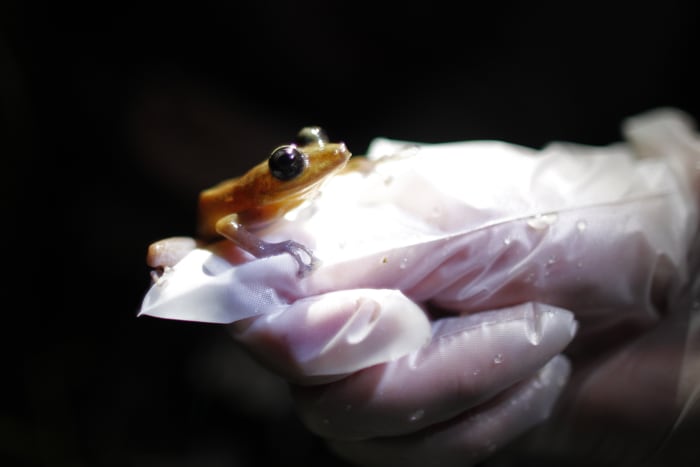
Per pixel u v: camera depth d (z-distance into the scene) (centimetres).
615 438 41
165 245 40
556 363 41
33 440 60
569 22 81
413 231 40
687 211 42
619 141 79
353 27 88
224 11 86
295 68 91
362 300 38
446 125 85
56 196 78
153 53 87
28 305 72
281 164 39
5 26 74
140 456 60
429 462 40
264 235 40
